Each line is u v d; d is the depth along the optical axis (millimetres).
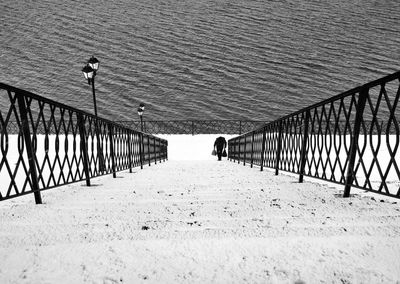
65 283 1062
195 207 2389
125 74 53531
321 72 53469
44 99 3061
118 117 37312
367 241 1347
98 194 3344
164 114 38438
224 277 1090
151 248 1310
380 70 52469
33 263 1192
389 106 2367
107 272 1127
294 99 43531
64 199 3016
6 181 6219
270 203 2527
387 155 10523
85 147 4395
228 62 59312
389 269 1120
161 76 52969
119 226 1742
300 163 4648
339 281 1053
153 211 2240
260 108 40562
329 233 1515
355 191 3758
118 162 6484
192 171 7637
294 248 1293
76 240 1476
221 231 1570
